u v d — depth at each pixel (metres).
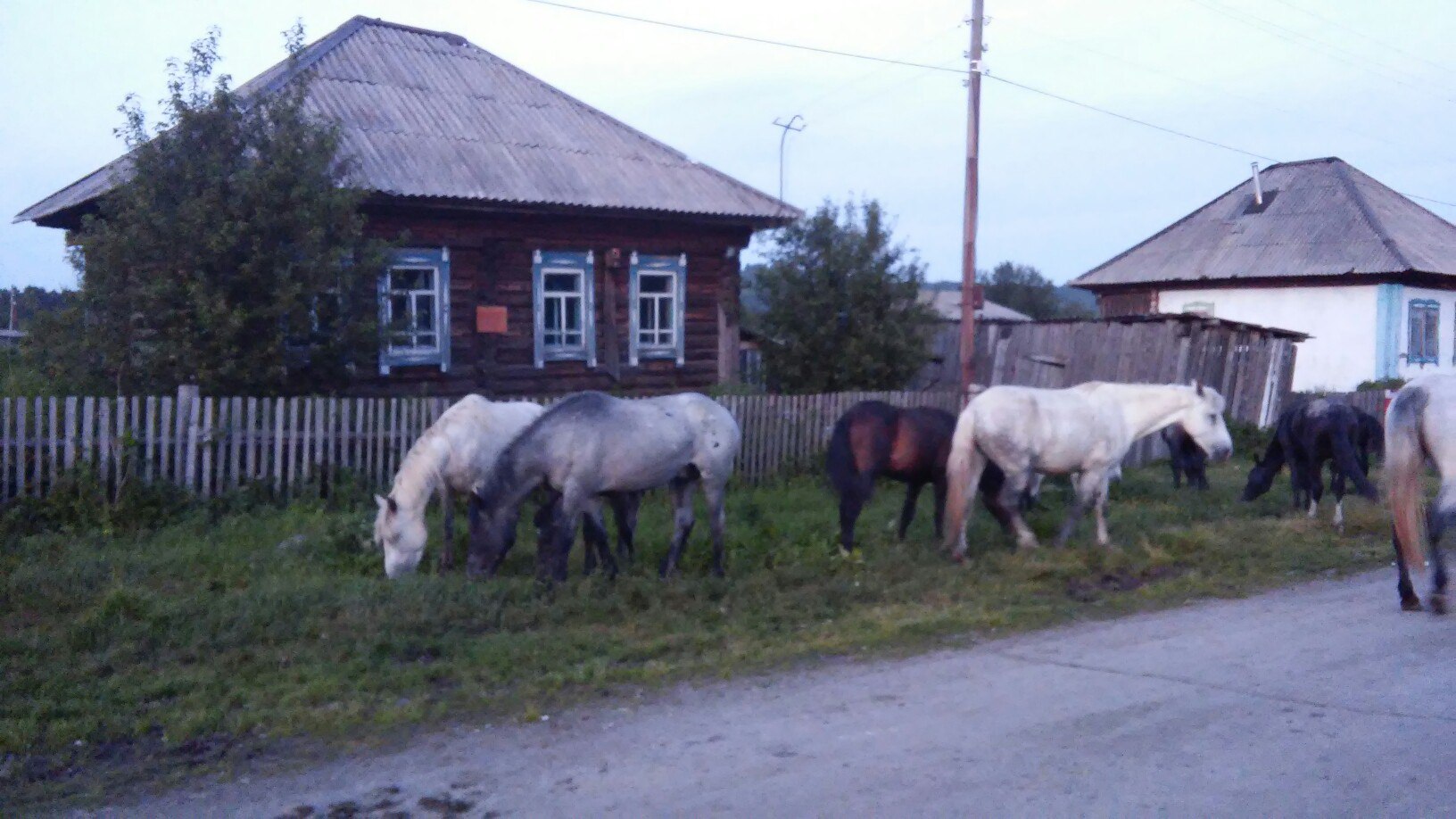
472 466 9.51
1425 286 29.67
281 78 15.58
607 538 9.52
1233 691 6.47
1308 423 12.55
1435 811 4.77
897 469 10.66
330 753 5.58
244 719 5.95
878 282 17.53
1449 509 8.09
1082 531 11.42
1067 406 10.34
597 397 8.95
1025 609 8.41
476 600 8.18
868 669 7.02
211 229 11.47
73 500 10.20
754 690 6.59
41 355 12.36
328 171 13.17
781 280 17.69
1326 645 7.52
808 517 11.98
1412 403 8.33
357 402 11.67
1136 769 5.25
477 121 17.59
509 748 5.63
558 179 16.58
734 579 9.28
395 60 18.53
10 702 6.22
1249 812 4.75
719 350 18.72
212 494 10.95
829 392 17.88
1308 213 32.03
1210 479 16.56
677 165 18.81
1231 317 31.25
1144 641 7.68
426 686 6.63
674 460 9.16
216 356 11.58
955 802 4.88
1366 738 5.66
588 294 17.22
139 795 5.09
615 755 5.52
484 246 16.08
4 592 8.16
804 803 4.88
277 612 7.82
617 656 7.23
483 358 16.17
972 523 11.93
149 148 11.72
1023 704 6.26
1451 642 7.59
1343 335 29.30
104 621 7.46
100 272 11.56
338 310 12.51
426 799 4.99
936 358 20.38
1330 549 11.02
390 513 9.06
